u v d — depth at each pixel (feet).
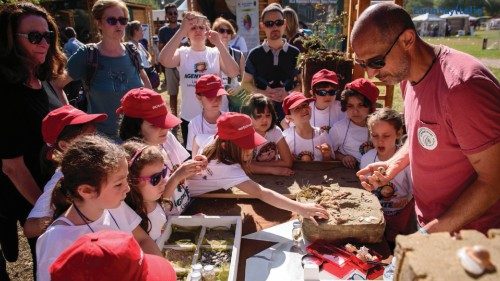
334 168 9.50
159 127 8.41
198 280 5.26
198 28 13.99
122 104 8.70
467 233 2.96
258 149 10.07
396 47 5.43
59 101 10.23
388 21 5.33
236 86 15.23
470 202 5.28
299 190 8.18
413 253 2.77
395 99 29.12
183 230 7.01
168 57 14.28
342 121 11.34
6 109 7.43
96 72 11.31
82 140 5.70
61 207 5.80
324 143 10.89
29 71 7.94
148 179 6.46
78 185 5.33
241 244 6.57
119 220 6.13
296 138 10.95
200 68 14.19
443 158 5.78
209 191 8.20
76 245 4.19
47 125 7.28
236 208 7.83
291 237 6.72
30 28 7.72
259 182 8.68
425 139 5.88
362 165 9.53
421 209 6.73
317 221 6.30
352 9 15.21
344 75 13.82
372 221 6.21
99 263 3.98
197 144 10.39
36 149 7.91
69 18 36.45
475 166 5.23
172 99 22.02
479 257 2.54
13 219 8.18
